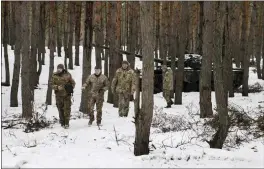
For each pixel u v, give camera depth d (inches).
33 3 779.4
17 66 716.0
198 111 584.7
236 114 436.5
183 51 722.2
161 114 509.0
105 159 271.4
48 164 256.2
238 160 281.4
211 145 322.3
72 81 468.4
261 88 953.5
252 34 868.6
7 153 299.0
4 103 754.2
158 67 936.3
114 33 708.0
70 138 382.9
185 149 308.3
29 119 474.3
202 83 509.7
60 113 468.1
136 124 290.2
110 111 629.9
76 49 1279.5
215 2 476.1
